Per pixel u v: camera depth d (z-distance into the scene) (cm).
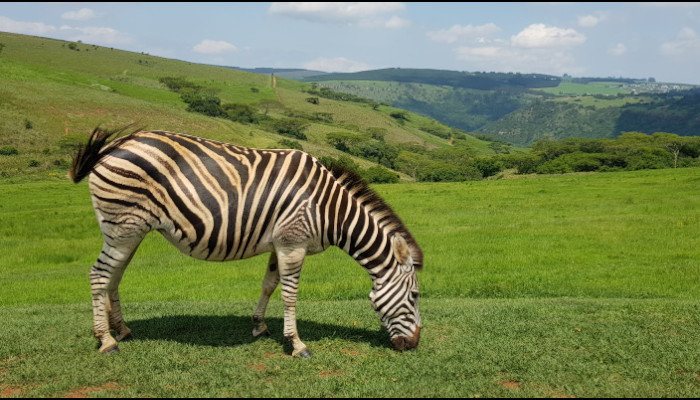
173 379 461
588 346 571
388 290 549
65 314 713
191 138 515
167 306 784
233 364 501
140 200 488
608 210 2345
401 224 566
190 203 495
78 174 483
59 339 559
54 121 7700
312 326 637
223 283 1270
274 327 629
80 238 2012
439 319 681
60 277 1351
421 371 495
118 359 501
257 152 534
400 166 9756
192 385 452
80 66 15688
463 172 8206
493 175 8169
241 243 516
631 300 855
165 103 11738
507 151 17388
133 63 18738
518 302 846
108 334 520
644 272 1236
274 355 535
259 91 18738
